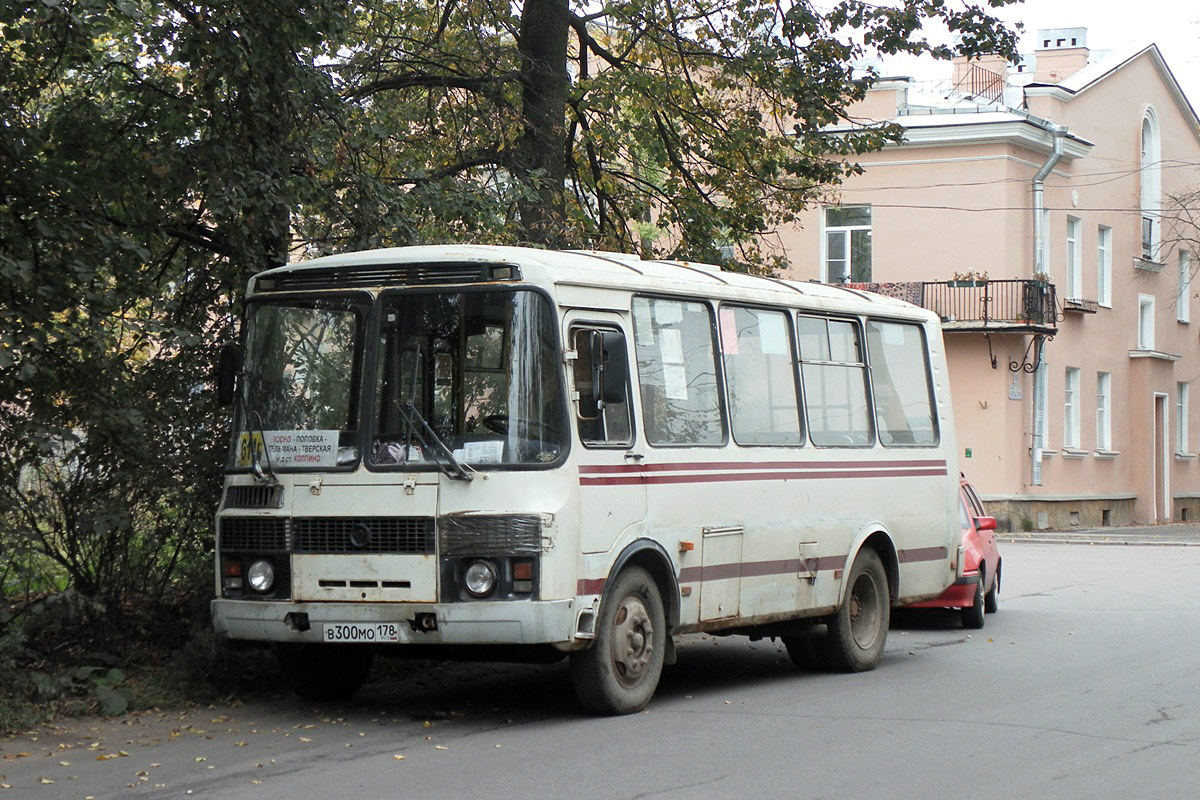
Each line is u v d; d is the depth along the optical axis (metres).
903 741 9.52
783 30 19.55
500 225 14.80
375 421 10.02
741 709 10.88
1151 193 45.56
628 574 10.46
